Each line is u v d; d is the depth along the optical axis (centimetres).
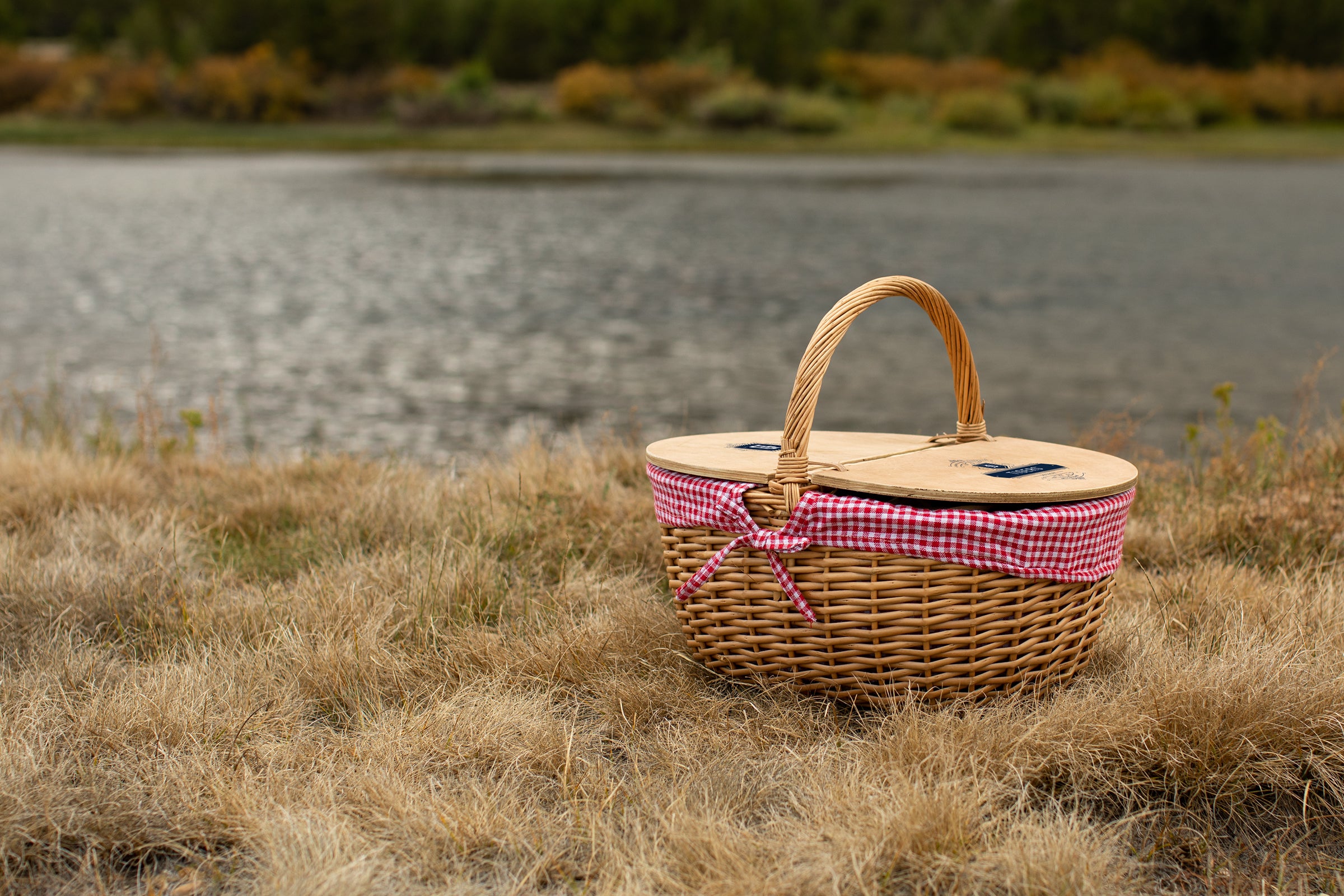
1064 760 219
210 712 240
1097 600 251
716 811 205
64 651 269
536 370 931
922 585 229
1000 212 2522
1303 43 8106
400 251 1788
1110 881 187
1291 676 236
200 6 7794
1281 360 995
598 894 187
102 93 6406
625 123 6228
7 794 200
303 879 182
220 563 350
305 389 849
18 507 400
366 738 232
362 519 384
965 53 9319
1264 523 377
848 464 253
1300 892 192
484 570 325
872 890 183
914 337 1124
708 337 1102
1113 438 521
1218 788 218
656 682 259
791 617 241
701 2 7869
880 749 222
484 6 8362
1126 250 1867
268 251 1780
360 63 6975
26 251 1739
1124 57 7738
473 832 200
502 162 4369
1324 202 2852
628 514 393
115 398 797
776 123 6269
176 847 200
